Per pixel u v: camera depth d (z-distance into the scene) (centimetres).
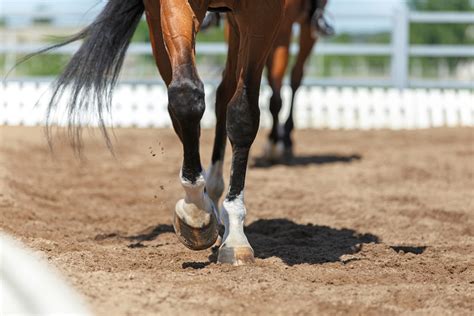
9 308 487
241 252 783
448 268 811
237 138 800
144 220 1118
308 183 1497
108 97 882
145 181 1490
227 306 618
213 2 773
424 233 1034
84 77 870
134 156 1842
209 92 2494
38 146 1855
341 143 2167
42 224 1007
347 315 617
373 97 2541
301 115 2541
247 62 786
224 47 2519
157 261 793
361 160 1841
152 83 2530
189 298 634
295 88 1841
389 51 2570
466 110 2541
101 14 882
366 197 1334
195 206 753
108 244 923
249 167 1723
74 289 622
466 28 5762
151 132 2311
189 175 739
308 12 1728
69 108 875
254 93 794
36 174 1468
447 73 5625
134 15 888
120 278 679
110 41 876
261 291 668
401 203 1281
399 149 2027
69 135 886
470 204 1271
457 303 659
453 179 1549
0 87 2300
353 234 1012
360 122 2534
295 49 2819
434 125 2530
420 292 688
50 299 491
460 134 2292
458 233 1040
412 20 2564
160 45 827
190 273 729
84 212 1166
